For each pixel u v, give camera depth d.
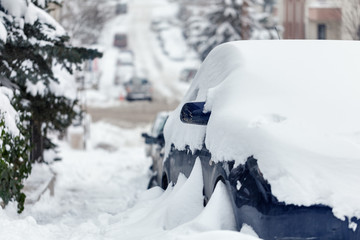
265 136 7.00
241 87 8.06
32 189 13.82
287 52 8.50
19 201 11.13
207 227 7.23
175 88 74.06
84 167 24.45
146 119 49.56
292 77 8.00
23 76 13.60
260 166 6.83
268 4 57.41
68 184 20.03
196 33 51.56
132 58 90.69
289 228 6.56
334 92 7.70
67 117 16.19
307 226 6.55
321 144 6.86
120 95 64.75
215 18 50.69
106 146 36.94
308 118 7.32
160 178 11.53
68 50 13.70
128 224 9.38
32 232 9.10
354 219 6.52
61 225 10.09
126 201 14.41
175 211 8.29
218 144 7.68
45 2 14.81
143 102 62.62
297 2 45.62
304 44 8.70
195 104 8.47
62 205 14.54
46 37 13.34
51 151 17.89
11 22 12.99
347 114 7.36
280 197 6.57
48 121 16.11
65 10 38.44
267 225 6.59
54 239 9.01
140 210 9.77
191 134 8.96
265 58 8.41
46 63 13.92
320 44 8.67
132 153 32.75
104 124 45.44
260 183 6.75
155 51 105.88
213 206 7.34
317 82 7.88
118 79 76.00
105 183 20.00
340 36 30.77
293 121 7.19
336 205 6.53
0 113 10.49
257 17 49.72
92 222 10.24
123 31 117.50
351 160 6.71
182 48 102.88
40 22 13.31
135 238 8.20
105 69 86.19
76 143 33.28
